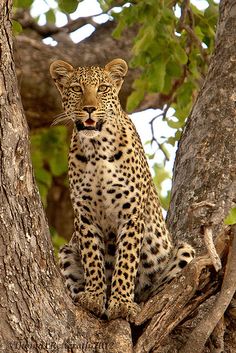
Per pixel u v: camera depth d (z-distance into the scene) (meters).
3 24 9.62
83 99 12.72
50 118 18.78
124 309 11.46
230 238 10.83
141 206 12.62
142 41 15.71
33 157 19.41
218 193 12.39
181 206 12.62
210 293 10.93
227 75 13.20
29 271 9.95
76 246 12.90
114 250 12.81
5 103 9.72
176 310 10.67
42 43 18.61
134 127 13.21
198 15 16.92
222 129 12.84
